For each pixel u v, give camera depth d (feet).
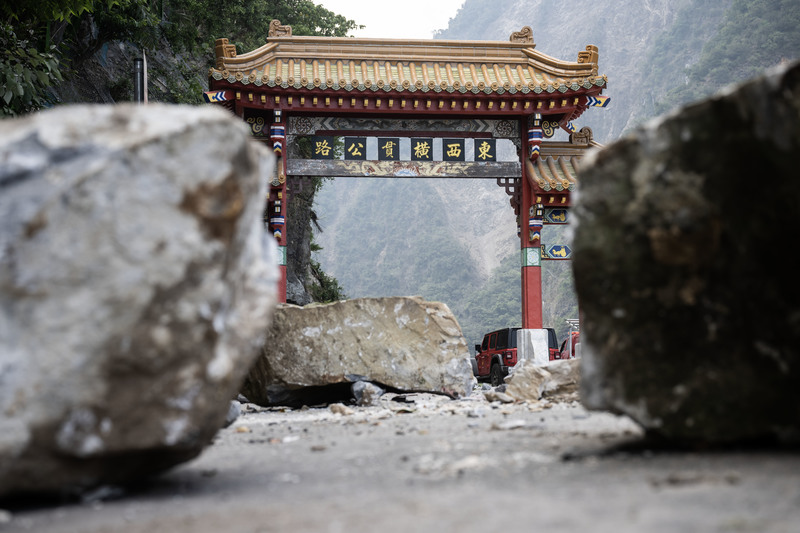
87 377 13.53
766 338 15.72
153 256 13.97
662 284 16.26
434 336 43.86
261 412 41.37
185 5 97.66
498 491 13.34
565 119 66.18
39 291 13.57
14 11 46.39
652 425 16.28
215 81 59.52
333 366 42.45
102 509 14.10
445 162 65.77
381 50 65.72
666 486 12.78
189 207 14.43
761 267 15.69
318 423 31.37
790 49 458.50
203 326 14.53
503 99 63.21
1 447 13.17
